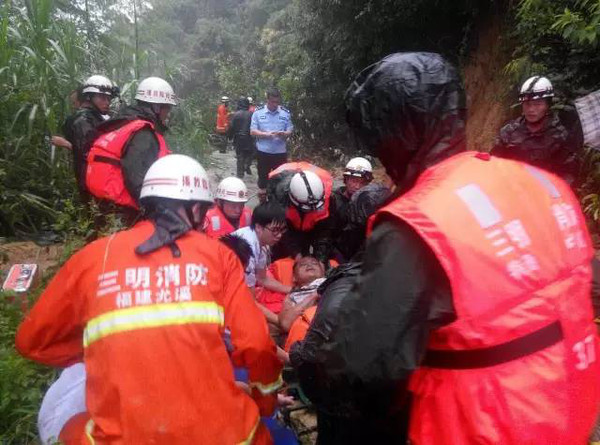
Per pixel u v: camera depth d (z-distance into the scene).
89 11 9.34
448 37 11.59
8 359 3.05
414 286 1.38
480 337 1.39
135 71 8.94
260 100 19.94
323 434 2.14
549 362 1.41
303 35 14.22
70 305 2.13
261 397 2.26
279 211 4.11
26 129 7.20
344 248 4.77
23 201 6.88
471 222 1.42
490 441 1.38
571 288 1.49
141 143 4.45
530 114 4.59
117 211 4.56
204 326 2.00
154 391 1.91
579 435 1.45
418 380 1.50
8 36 7.65
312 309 3.12
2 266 5.80
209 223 4.62
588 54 6.77
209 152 11.76
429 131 1.60
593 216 6.08
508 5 9.12
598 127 4.50
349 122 1.76
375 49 12.30
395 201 1.50
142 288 1.99
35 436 2.92
